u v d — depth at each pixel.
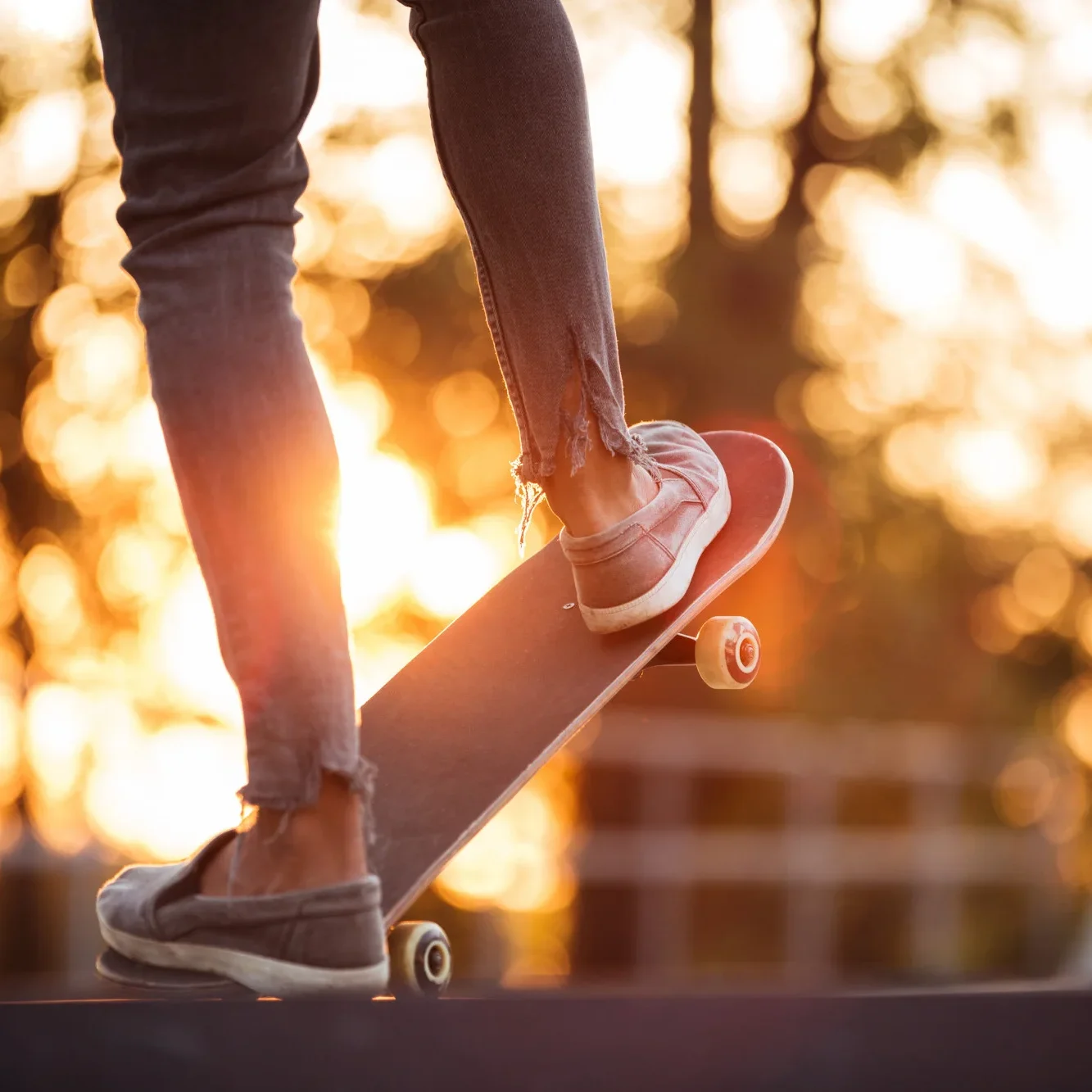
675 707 23.22
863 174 25.06
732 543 4.69
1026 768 22.38
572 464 3.90
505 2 3.56
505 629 4.56
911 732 21.33
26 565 22.92
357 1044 2.49
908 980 6.74
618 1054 2.61
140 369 22.64
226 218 3.22
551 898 23.98
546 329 3.78
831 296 24.69
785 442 23.78
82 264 22.84
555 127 3.61
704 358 23.48
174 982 3.31
